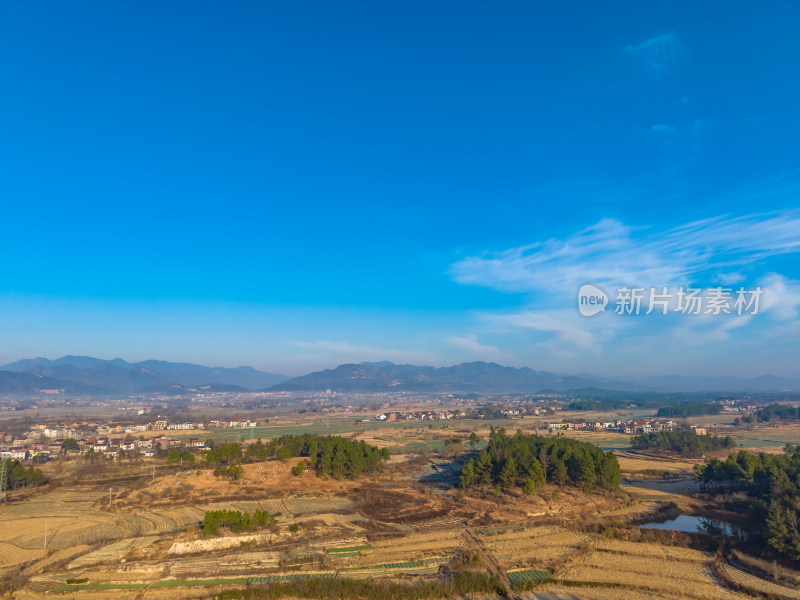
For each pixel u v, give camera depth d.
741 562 81.38
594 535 95.38
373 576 75.00
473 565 78.69
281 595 68.81
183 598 67.69
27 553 87.81
